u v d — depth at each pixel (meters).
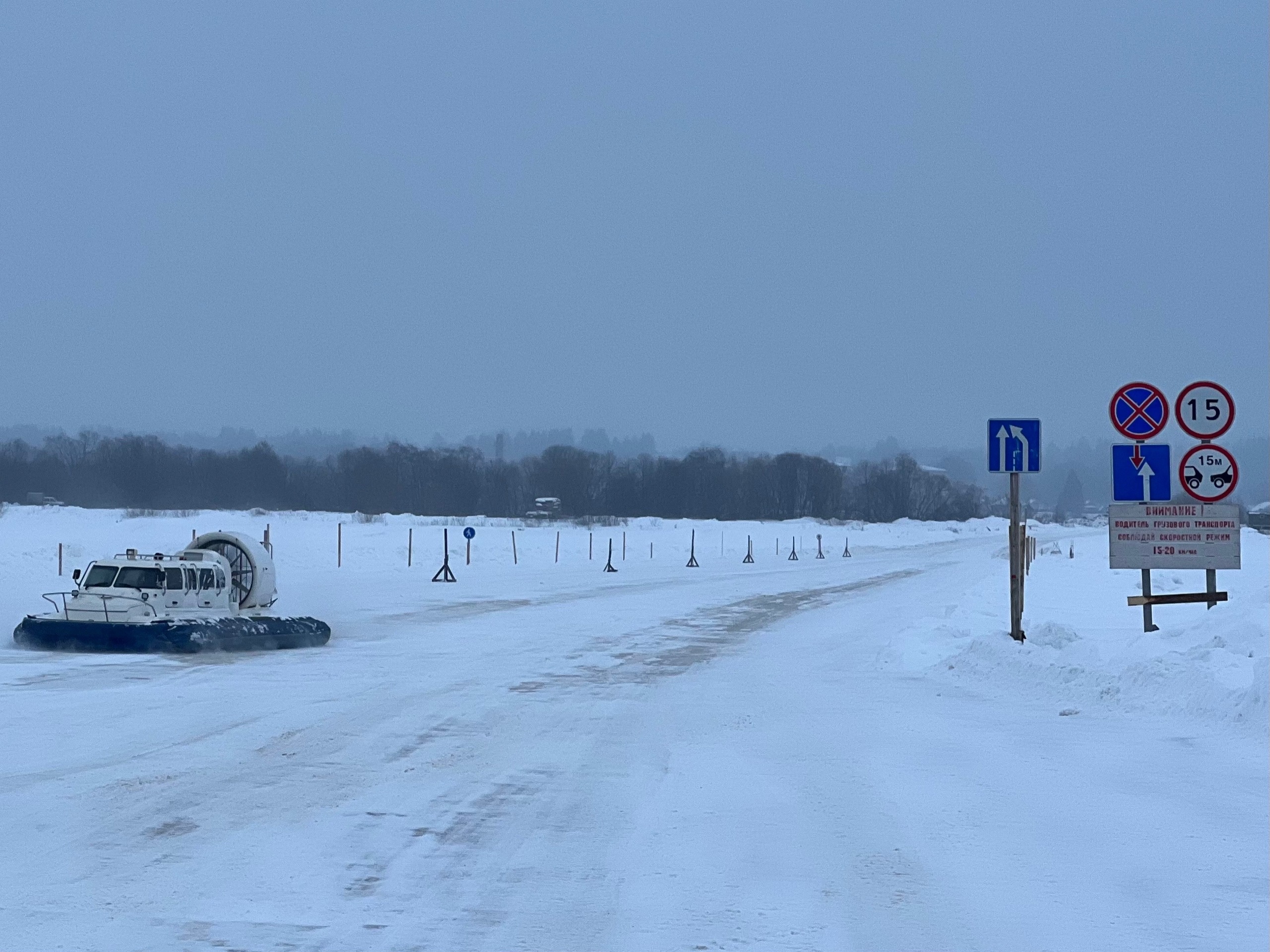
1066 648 18.69
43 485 118.06
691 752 12.04
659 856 8.20
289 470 130.88
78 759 11.16
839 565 58.88
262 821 8.88
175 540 48.66
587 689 16.83
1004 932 6.76
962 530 129.38
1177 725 13.58
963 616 25.97
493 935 6.54
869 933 6.71
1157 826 9.14
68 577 36.31
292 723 13.36
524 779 10.60
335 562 46.00
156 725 13.05
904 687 17.23
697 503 136.62
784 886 7.55
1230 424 19.88
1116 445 20.16
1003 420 20.69
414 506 126.50
